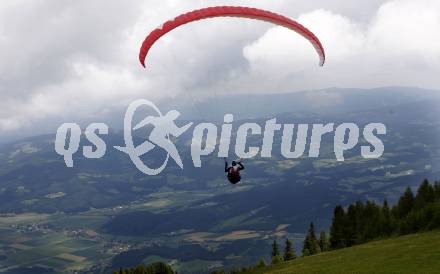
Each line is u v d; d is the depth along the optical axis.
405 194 101.25
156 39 32.72
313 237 110.75
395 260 57.09
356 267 59.19
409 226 84.56
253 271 92.62
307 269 68.75
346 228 100.94
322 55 36.06
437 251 56.53
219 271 138.62
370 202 106.62
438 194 97.06
